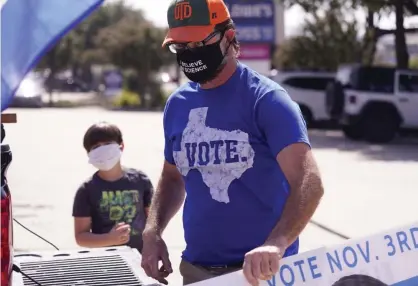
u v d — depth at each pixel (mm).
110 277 3516
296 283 2771
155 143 18969
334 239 8297
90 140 4289
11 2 2584
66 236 8062
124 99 39969
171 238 8070
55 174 13055
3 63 2547
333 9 24469
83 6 2549
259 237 2920
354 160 15992
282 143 2758
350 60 28344
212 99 2955
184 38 2822
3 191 2707
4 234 2680
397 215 9734
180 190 3338
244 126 2877
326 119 22922
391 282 2883
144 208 4465
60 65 50938
